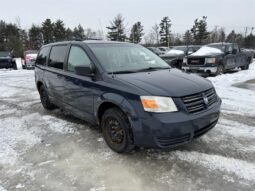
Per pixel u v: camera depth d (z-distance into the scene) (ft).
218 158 10.86
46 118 17.28
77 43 14.40
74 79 13.69
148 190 8.85
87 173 10.07
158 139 9.70
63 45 15.92
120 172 10.05
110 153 11.66
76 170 10.32
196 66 36.83
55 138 13.65
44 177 9.87
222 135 13.33
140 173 9.93
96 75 12.23
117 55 13.62
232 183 9.12
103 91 11.53
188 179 9.43
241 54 43.86
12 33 168.66
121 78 11.25
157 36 181.06
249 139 12.80
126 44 15.26
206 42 174.29
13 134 14.39
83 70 12.16
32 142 13.19
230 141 12.57
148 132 9.73
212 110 10.87
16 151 12.16
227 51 39.68
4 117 17.81
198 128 10.25
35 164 10.89
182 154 11.30
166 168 10.23
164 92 9.91
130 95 10.26
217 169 10.04
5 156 11.65
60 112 18.74
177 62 41.70
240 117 16.35
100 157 11.33
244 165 10.27
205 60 35.81
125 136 10.81
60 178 9.77
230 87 26.84
